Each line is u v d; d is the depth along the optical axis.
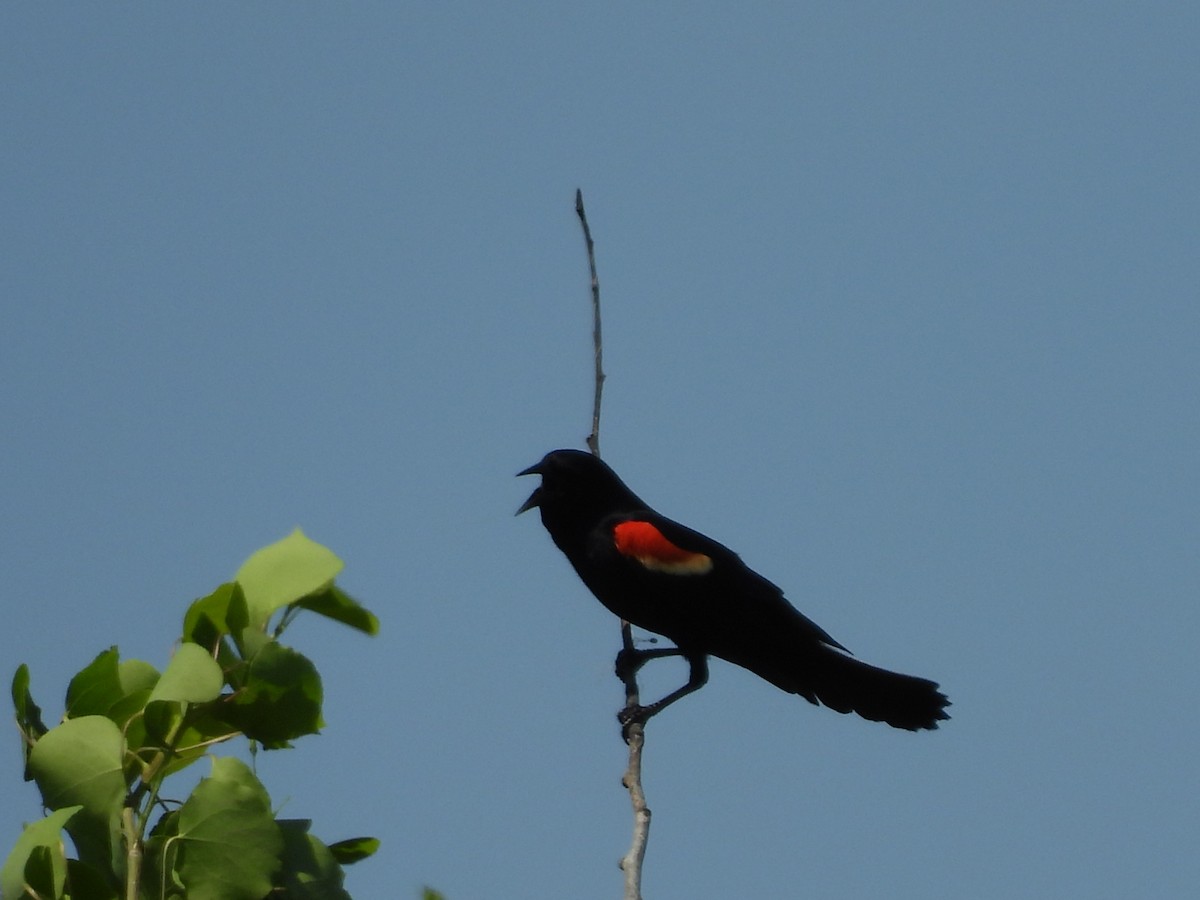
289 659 6.52
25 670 6.37
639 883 8.72
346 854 7.05
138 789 6.36
